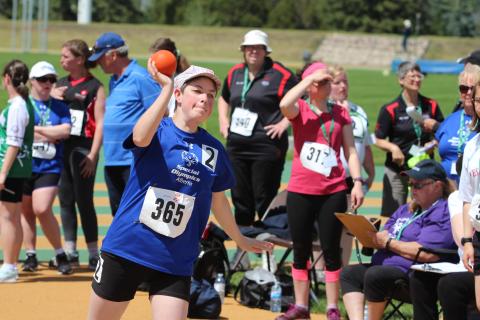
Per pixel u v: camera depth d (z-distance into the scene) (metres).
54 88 20.17
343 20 168.50
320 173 15.72
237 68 20.55
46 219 19.20
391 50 141.12
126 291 11.14
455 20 179.75
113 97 18.70
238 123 20.09
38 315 16.09
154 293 11.09
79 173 19.78
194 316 16.14
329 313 16.03
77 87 20.03
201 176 11.17
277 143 20.06
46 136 19.05
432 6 179.00
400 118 20.70
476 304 12.69
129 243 11.04
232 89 20.38
